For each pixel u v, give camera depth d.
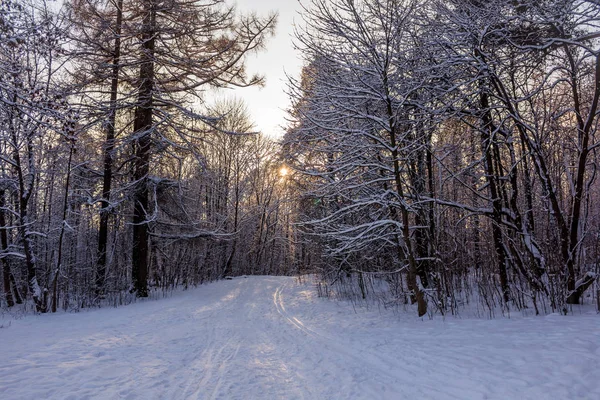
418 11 9.77
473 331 7.07
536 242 9.66
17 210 19.77
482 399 4.20
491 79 9.63
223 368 6.38
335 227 11.72
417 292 9.61
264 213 42.72
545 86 9.50
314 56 10.50
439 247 10.38
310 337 8.66
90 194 18.02
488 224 11.83
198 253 27.41
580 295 8.80
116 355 7.04
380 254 13.41
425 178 11.42
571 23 8.48
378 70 9.55
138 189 16.86
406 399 4.53
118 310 13.49
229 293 19.72
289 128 12.90
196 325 10.59
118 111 16.92
